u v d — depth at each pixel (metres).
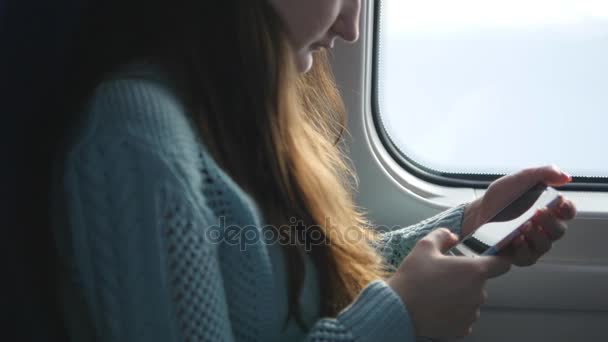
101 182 0.51
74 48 0.58
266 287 0.62
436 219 0.97
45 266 0.57
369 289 0.65
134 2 0.60
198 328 0.53
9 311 0.57
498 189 0.92
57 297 0.58
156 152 0.51
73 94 0.57
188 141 0.55
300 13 0.64
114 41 0.59
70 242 0.56
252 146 0.64
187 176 0.53
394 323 0.63
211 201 0.58
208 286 0.54
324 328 0.62
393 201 1.33
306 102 0.91
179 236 0.52
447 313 0.65
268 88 0.62
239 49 0.60
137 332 0.53
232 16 0.59
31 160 0.56
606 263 1.29
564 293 1.29
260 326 0.63
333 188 0.78
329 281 0.73
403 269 0.68
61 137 0.56
